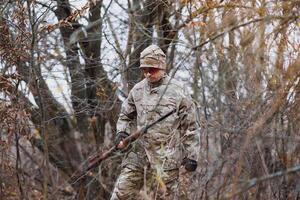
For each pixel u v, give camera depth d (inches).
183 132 313.3
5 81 396.5
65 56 493.0
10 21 400.2
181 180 300.2
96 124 522.3
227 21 280.8
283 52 275.9
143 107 320.5
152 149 311.6
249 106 273.9
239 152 253.4
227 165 253.9
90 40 487.8
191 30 335.6
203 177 277.6
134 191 323.3
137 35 496.7
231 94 283.3
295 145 276.5
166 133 312.3
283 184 274.8
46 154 335.3
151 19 492.4
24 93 401.7
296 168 209.6
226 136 275.7
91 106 519.2
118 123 332.8
